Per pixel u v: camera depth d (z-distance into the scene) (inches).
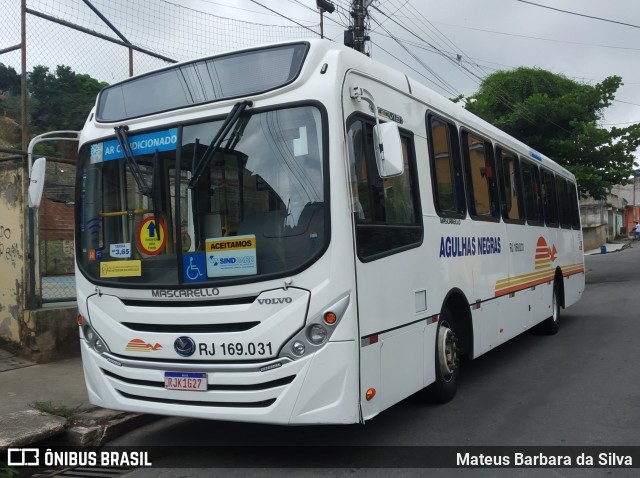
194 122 186.5
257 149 177.0
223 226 176.9
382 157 177.3
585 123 841.5
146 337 184.9
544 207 403.5
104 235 199.9
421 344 212.2
